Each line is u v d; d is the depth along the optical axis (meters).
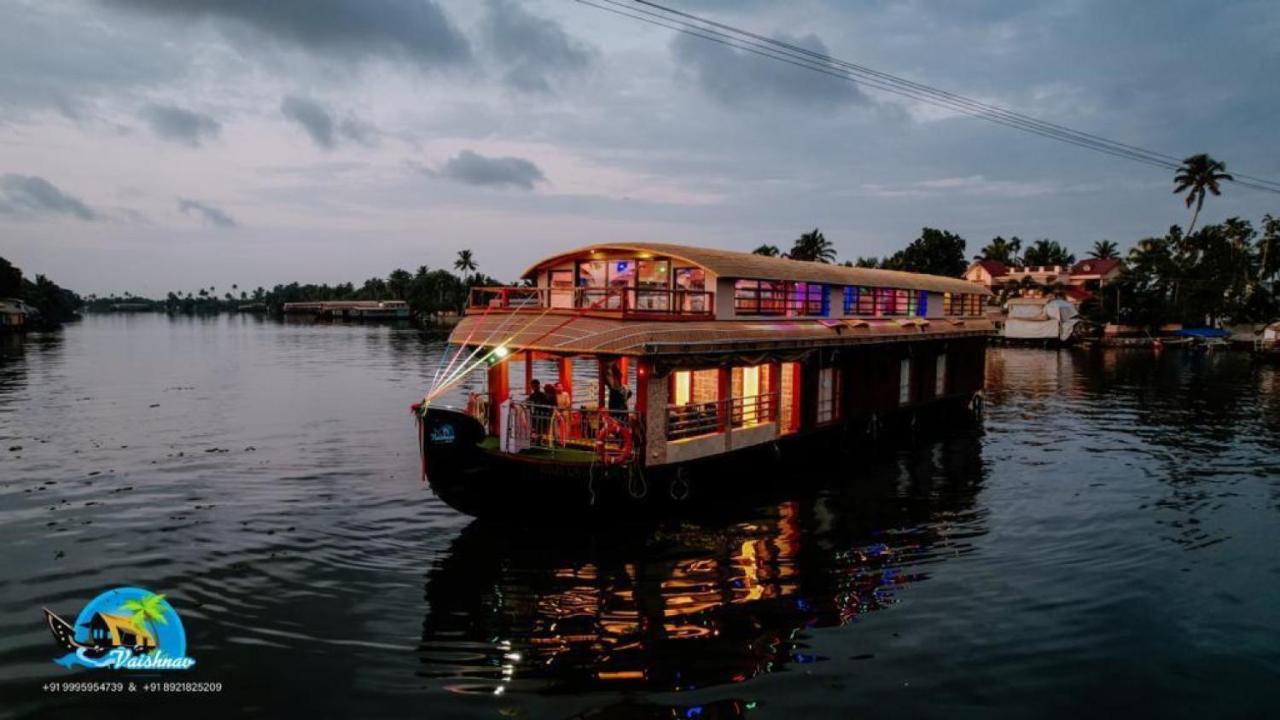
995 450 24.50
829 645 10.40
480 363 16.69
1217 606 11.90
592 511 14.66
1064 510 17.33
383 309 162.75
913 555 14.14
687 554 13.92
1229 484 19.88
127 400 33.12
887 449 24.67
